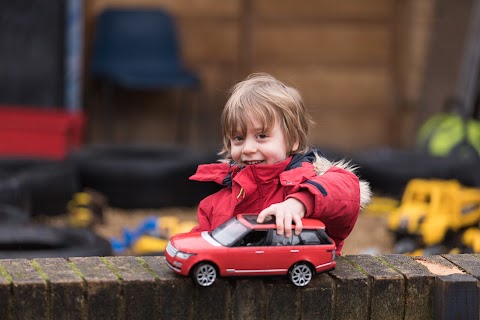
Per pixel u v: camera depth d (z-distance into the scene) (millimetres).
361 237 12656
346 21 20000
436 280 5270
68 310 4914
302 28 19969
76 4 18281
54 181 13797
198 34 19703
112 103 19391
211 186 15188
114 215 14594
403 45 19906
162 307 4977
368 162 15594
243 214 5000
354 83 20109
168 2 19547
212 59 19781
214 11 19703
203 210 5305
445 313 5211
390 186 15539
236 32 19828
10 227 10266
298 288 5090
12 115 17031
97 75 18672
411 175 15516
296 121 5055
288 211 4793
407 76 19953
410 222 11211
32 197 13570
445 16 19109
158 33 19016
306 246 4816
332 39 20031
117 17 18953
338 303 5152
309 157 5156
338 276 5180
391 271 5320
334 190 4879
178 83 18375
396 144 20078
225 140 5211
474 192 11562
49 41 18203
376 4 19984
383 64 20078
